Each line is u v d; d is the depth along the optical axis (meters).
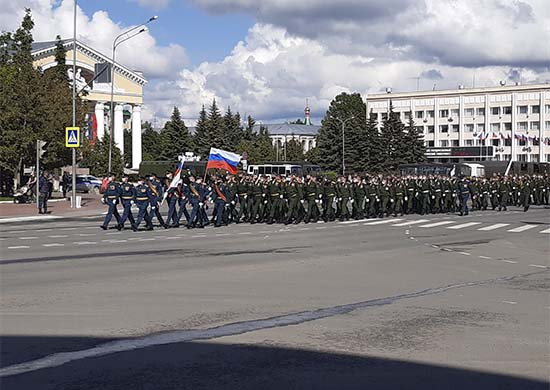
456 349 7.92
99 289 11.77
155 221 31.14
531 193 45.44
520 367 7.18
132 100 94.88
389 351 7.78
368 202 33.16
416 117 115.81
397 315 9.88
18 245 19.80
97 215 35.66
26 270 14.22
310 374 6.83
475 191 41.81
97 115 90.38
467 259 17.25
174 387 6.34
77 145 38.91
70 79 67.12
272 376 6.74
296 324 9.14
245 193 29.72
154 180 28.45
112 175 26.53
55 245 19.83
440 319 9.62
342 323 9.26
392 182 35.22
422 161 90.56
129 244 20.19
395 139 90.31
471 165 64.69
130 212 25.73
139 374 6.75
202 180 27.52
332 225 28.72
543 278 14.01
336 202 31.45
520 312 10.23
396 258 17.25
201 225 27.41
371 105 120.06
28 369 6.88
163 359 7.29
